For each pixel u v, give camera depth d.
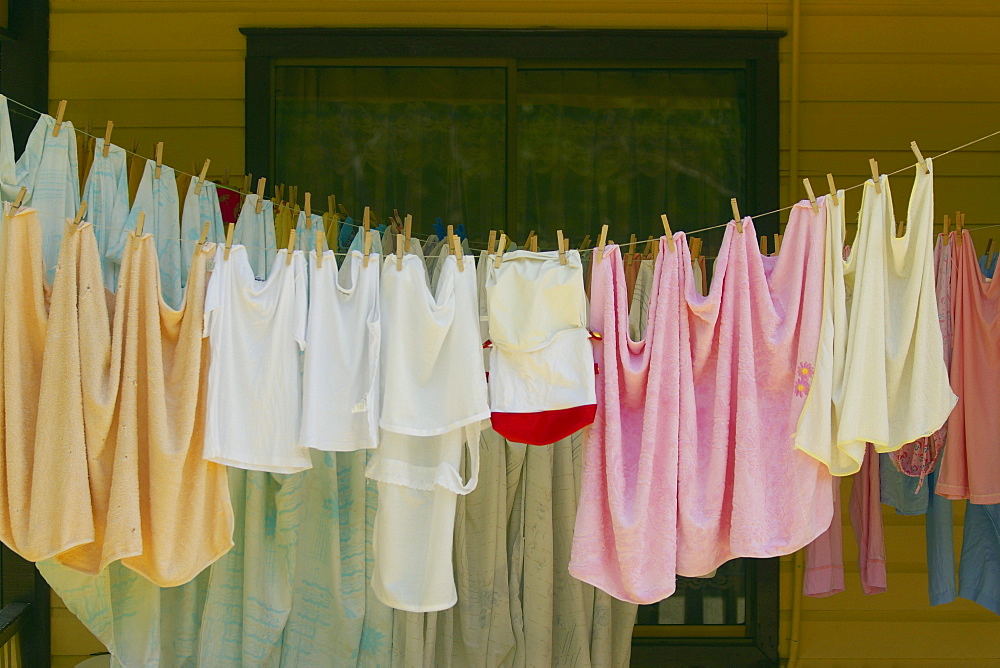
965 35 3.43
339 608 2.67
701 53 3.35
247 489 2.61
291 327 2.38
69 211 2.34
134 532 2.21
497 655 2.74
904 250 2.28
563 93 3.39
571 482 2.82
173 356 2.33
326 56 3.36
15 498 2.16
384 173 3.38
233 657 2.64
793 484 2.32
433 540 2.41
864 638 3.36
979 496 2.57
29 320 2.19
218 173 3.38
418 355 2.40
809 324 2.32
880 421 2.23
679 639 3.31
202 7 3.41
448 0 3.38
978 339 2.61
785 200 3.39
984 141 3.42
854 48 3.42
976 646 3.36
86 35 3.41
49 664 3.28
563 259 2.38
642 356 2.39
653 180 3.39
